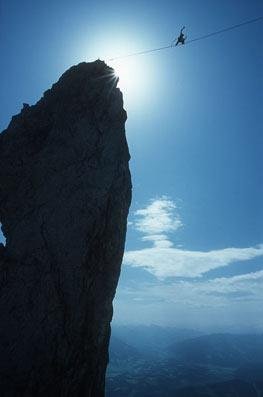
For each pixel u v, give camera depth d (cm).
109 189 3200
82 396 2761
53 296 2716
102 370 3125
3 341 2530
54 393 2520
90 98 3606
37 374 2473
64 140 3375
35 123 3566
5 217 3131
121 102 3716
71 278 2814
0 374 2402
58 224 2973
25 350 2516
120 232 3291
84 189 3138
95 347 2950
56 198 3086
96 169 3247
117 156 3397
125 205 3403
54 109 3628
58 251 2878
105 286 3066
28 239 2931
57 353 2591
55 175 3195
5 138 3475
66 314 2717
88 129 3422
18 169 3297
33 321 2611
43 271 2795
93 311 2927
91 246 2966
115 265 3200
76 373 2700
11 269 2808
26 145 3416
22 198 3145
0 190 3244
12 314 2620
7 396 2325
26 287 2727
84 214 3034
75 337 2714
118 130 3534
